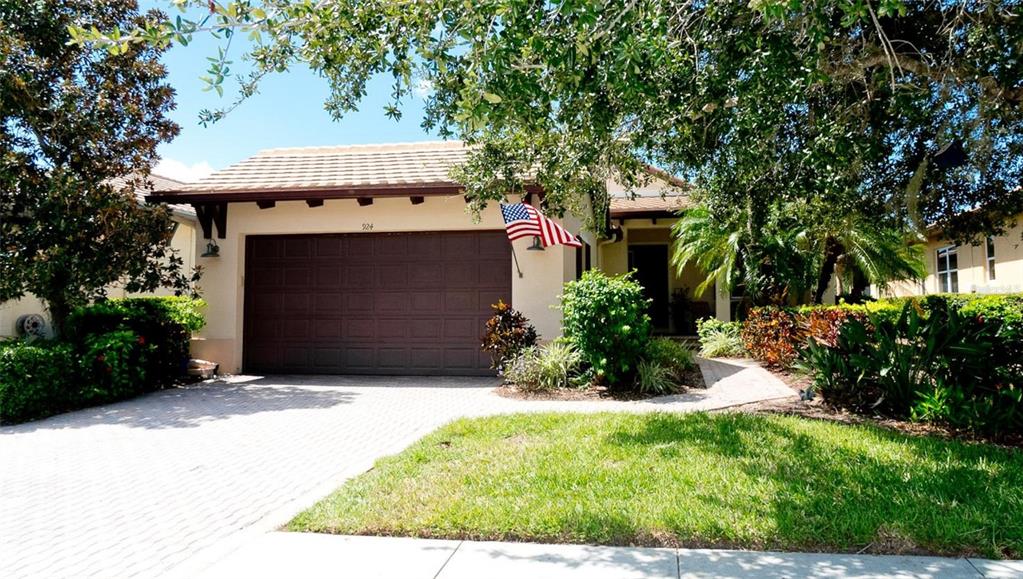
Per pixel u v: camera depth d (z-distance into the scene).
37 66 9.79
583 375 10.11
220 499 5.01
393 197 11.95
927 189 8.11
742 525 4.05
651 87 4.59
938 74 6.30
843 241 13.67
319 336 12.75
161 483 5.43
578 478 5.05
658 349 10.90
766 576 3.44
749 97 5.25
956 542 3.79
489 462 5.65
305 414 8.54
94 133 10.35
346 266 12.73
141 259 10.77
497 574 3.53
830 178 6.29
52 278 9.77
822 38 4.57
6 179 9.47
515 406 8.88
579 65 4.25
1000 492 4.51
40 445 6.84
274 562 3.77
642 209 16.66
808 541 3.87
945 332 7.00
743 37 4.92
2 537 4.22
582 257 14.55
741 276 14.85
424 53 4.31
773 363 11.82
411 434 7.29
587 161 6.54
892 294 17.66
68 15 10.17
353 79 5.37
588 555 3.78
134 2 10.96
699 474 5.06
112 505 4.87
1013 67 5.59
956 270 18.78
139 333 10.66
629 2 4.23
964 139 7.04
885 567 3.53
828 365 7.92
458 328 12.30
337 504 4.69
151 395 10.28
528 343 10.68
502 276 12.20
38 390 8.32
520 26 3.97
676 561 3.66
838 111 6.45
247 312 13.00
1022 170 8.00
